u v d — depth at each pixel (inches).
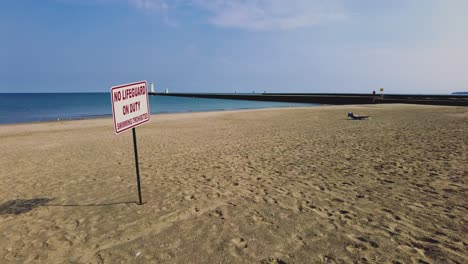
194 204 156.3
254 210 144.9
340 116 782.5
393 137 357.4
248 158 269.3
